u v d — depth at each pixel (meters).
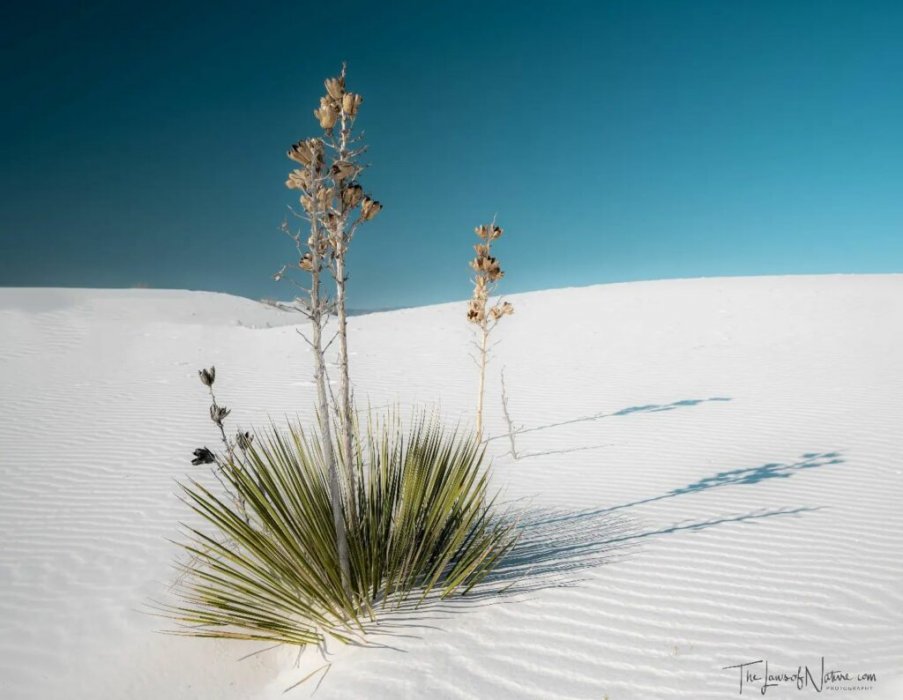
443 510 3.43
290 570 3.05
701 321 17.69
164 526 4.96
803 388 10.20
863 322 15.98
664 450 7.32
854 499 5.16
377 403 10.06
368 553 3.20
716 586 3.47
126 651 3.20
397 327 19.50
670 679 2.58
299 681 2.79
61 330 17.52
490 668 2.68
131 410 9.28
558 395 10.69
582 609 3.19
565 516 4.98
